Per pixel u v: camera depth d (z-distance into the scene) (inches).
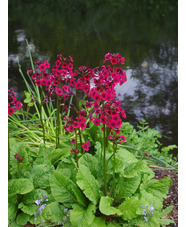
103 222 89.3
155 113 189.6
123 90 221.1
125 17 458.9
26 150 107.9
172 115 189.3
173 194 109.3
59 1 572.7
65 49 262.5
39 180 96.7
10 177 94.6
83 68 91.0
